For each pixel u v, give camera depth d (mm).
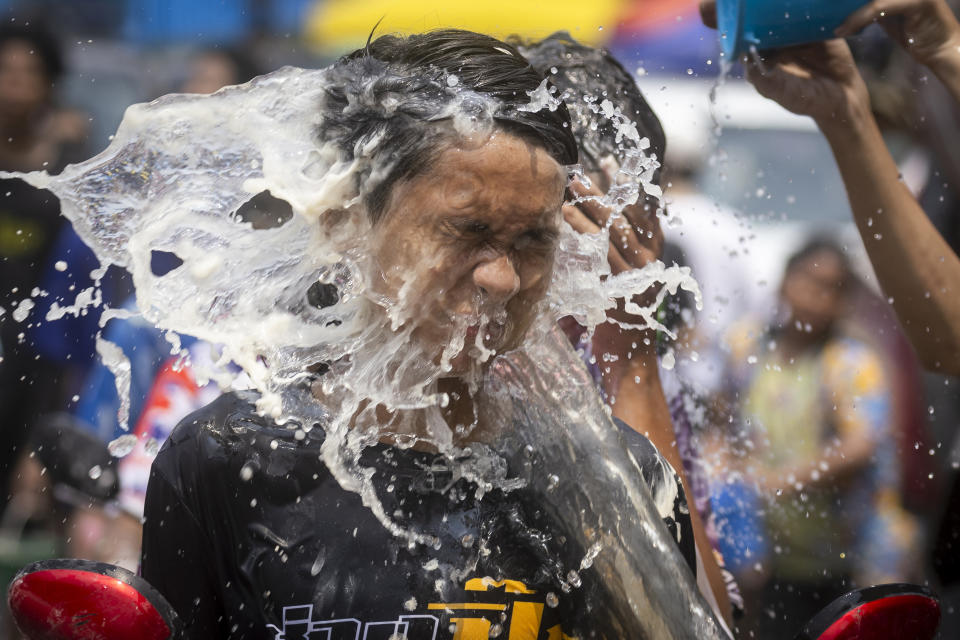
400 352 3613
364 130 3473
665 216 4969
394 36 3793
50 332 10234
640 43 19438
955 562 6695
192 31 19297
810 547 9523
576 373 3729
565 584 3627
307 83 3678
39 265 10547
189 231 3807
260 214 4117
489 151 3340
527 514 3660
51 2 18734
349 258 3592
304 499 3773
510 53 3641
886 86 7406
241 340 3758
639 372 4941
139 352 6914
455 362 3566
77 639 3396
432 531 3736
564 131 3512
